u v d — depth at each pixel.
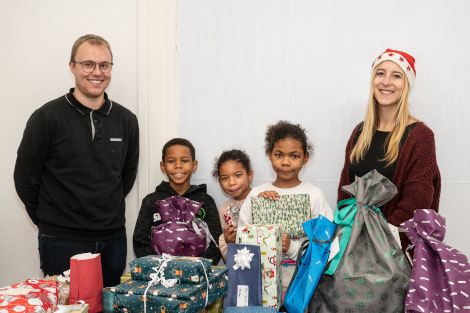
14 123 2.38
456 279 1.28
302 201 1.72
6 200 2.40
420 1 2.00
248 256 1.41
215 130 2.25
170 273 1.32
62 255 1.88
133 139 2.09
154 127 2.27
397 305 1.33
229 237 1.66
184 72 2.27
